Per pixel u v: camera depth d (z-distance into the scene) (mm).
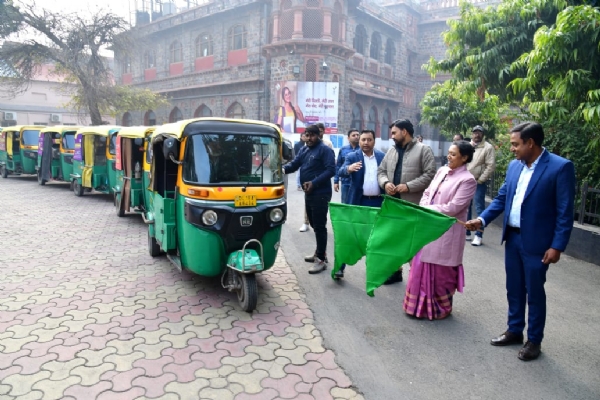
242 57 22969
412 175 4969
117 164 9266
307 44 19594
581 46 5906
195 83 25562
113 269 5777
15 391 3023
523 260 3588
